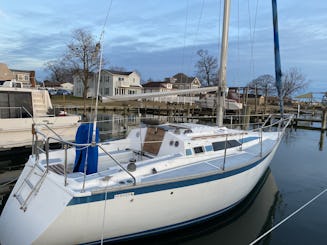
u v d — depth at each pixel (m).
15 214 3.75
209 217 4.66
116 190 3.47
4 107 9.98
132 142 5.71
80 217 3.32
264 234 4.85
